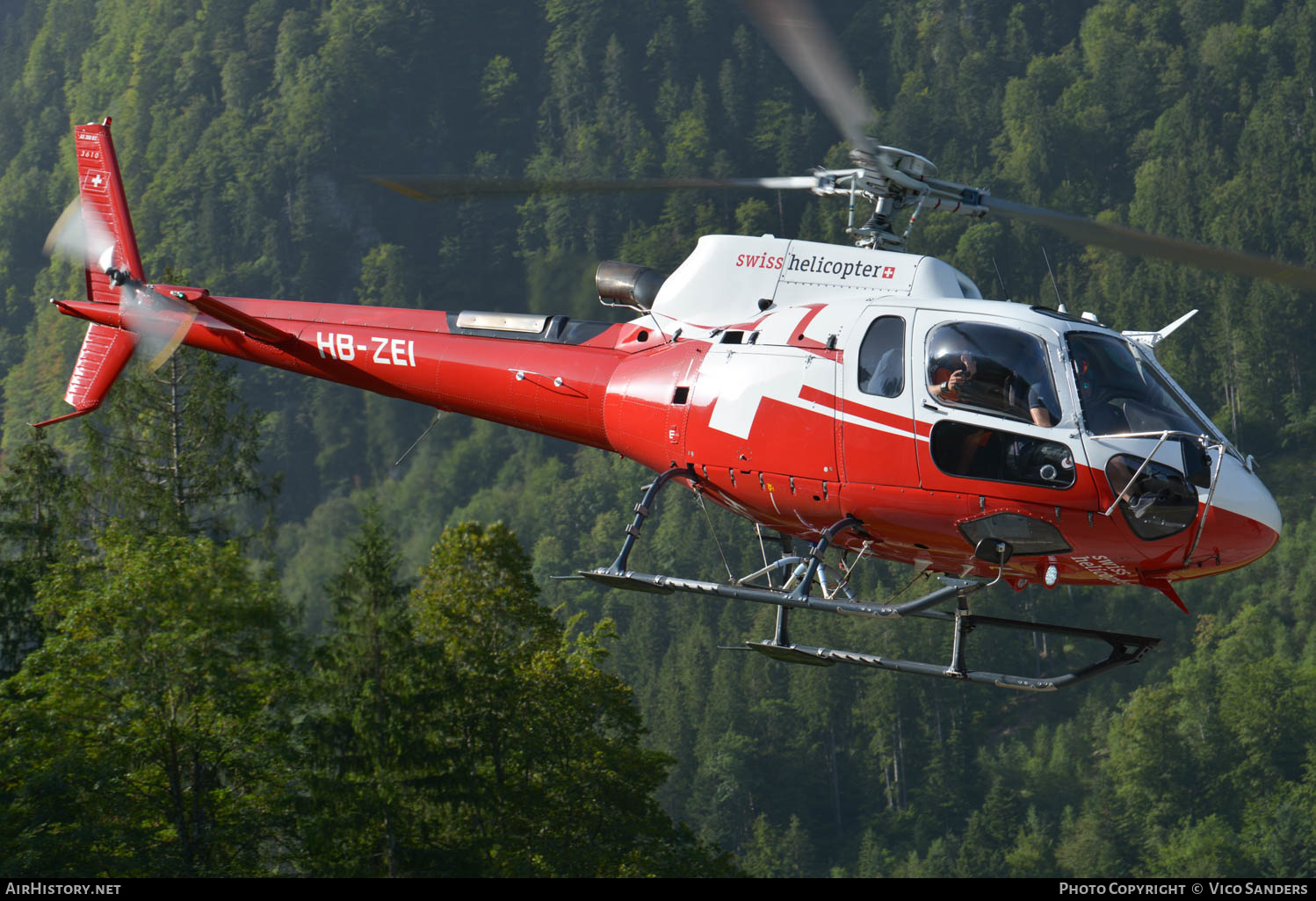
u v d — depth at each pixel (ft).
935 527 131.44
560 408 160.56
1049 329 126.21
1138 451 122.21
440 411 175.32
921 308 131.95
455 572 332.60
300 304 188.24
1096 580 134.10
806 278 144.56
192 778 267.39
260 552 384.88
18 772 242.37
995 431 126.11
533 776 335.06
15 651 336.90
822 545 134.72
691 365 146.92
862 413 132.67
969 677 129.70
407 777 282.97
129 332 207.62
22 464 364.79
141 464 371.35
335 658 289.74
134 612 254.47
